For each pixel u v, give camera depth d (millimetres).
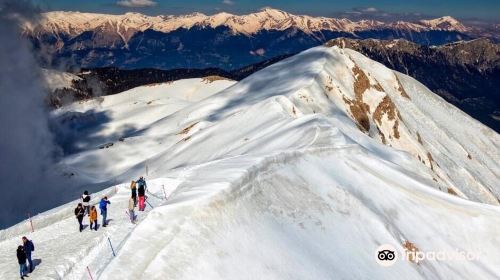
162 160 100188
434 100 195250
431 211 45531
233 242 27797
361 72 134750
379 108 127500
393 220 42156
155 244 25594
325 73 120812
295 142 54281
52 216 35875
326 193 39688
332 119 68000
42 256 28812
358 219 39031
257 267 27000
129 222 32938
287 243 30469
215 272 25281
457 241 43688
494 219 46062
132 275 23391
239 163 37531
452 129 179000
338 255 32812
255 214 31406
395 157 67188
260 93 131250
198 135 100000
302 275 28234
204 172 36656
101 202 32562
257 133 75875
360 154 49531
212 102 143875
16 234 33562
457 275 39844
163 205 27812
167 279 23781
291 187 37406
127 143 135250
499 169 170500
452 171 135875
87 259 28141
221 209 29391
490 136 193500
